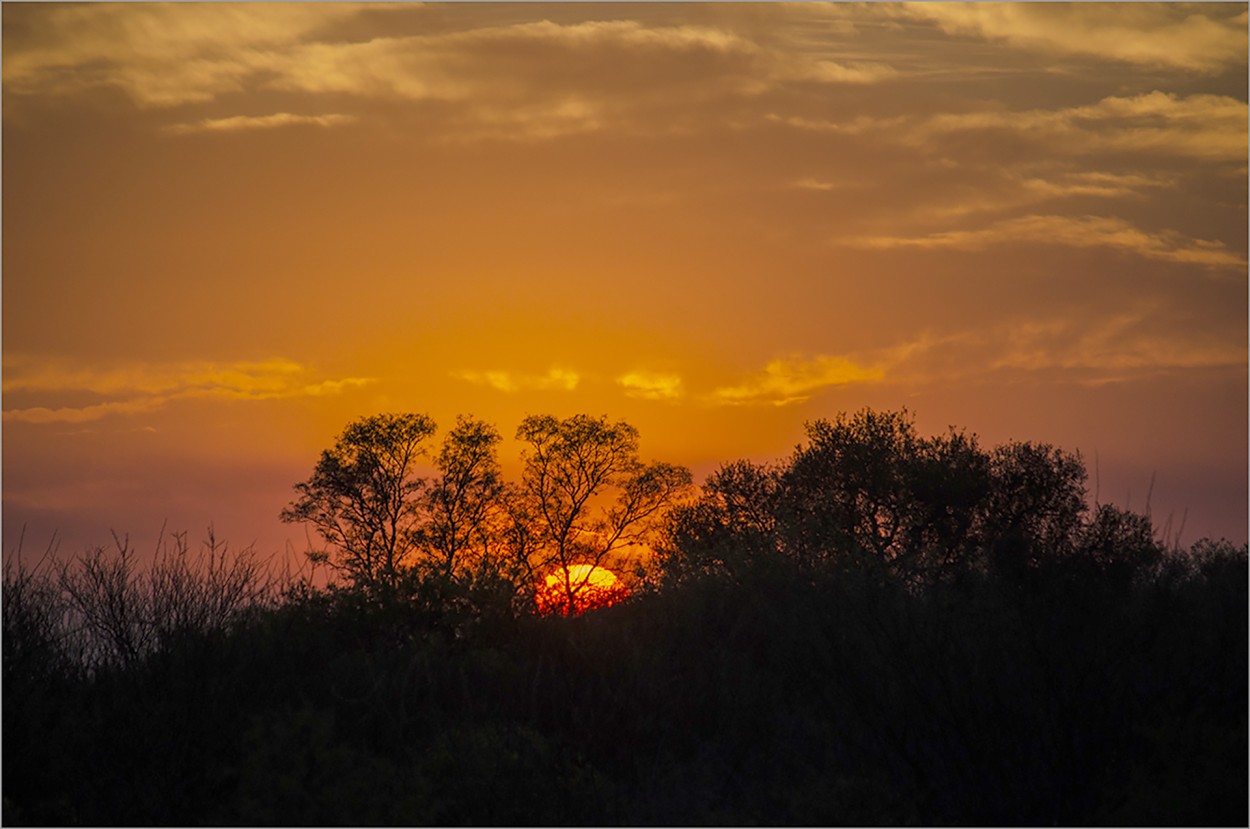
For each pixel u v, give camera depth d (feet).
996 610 27.17
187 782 25.30
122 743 26.17
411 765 26.13
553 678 29.73
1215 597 27.43
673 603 36.19
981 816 22.89
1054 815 22.63
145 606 31.27
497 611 34.73
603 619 35.78
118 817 24.45
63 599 31.09
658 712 27.99
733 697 28.53
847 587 31.86
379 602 34.58
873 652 26.61
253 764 24.06
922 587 33.65
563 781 25.09
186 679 28.25
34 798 25.32
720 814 23.39
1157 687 23.68
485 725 27.07
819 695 27.81
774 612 33.86
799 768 25.53
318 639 32.07
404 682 29.22
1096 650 23.57
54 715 27.53
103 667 29.99
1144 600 26.37
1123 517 32.94
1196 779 21.83
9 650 28.68
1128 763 23.07
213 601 31.63
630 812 23.95
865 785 23.68
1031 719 23.31
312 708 25.81
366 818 23.04
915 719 24.48
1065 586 26.63
